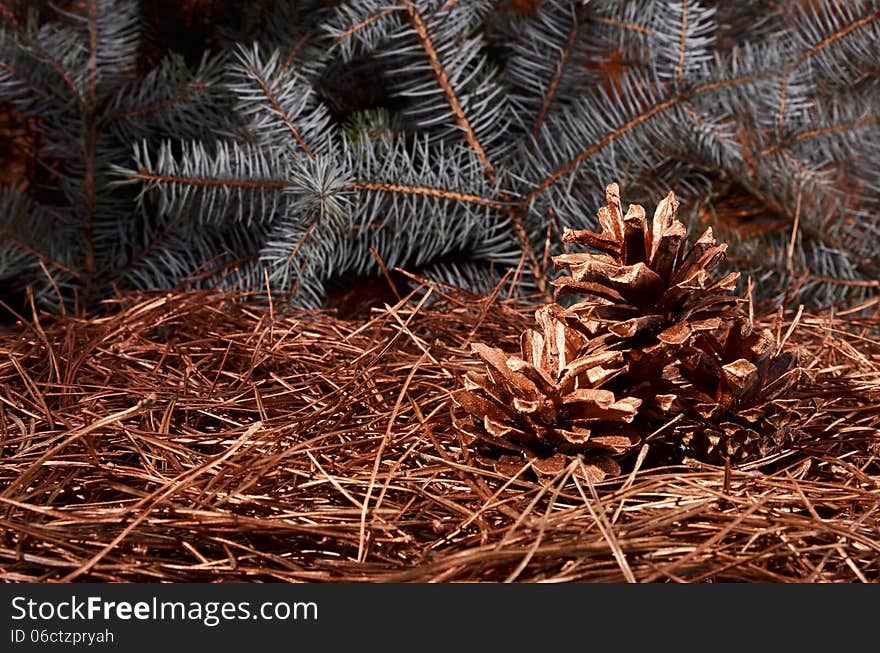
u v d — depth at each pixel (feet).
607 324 1.36
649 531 1.26
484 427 1.38
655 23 1.89
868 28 1.90
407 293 1.99
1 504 1.30
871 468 1.42
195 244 1.96
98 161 1.93
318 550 1.29
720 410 1.38
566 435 1.33
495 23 1.98
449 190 1.87
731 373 1.37
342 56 1.90
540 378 1.34
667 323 1.38
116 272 1.95
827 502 1.32
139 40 1.95
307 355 1.61
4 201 1.87
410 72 1.93
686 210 1.96
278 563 1.27
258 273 1.93
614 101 1.98
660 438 1.40
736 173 1.94
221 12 1.95
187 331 1.72
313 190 1.76
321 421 1.46
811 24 1.93
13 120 1.99
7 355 1.60
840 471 1.40
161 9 1.95
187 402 1.48
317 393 1.54
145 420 1.45
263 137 1.87
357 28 1.79
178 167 1.80
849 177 2.01
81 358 1.56
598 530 1.27
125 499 1.36
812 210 1.96
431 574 1.22
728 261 1.90
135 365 1.62
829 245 1.96
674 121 1.86
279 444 1.40
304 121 1.86
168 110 1.90
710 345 1.41
